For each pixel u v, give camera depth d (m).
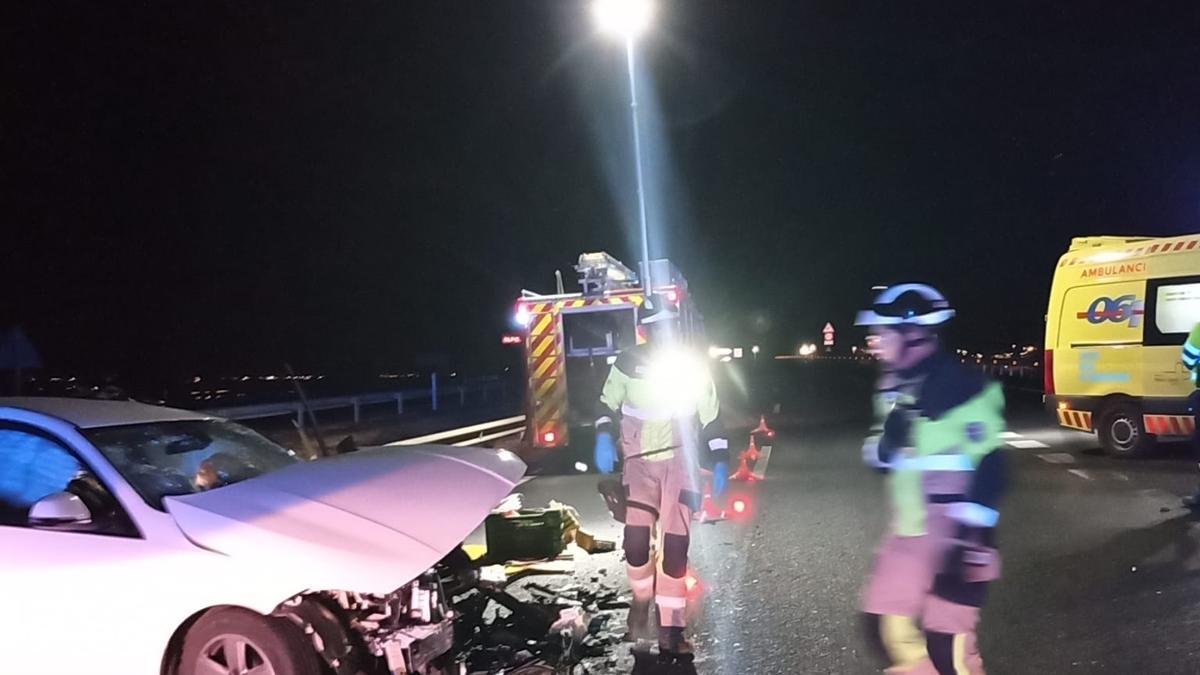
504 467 5.62
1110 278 13.56
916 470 3.89
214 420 5.69
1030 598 6.61
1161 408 12.87
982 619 6.18
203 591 4.12
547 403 15.03
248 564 4.11
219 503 4.45
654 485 5.78
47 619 4.27
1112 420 13.46
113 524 4.43
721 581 7.39
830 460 14.24
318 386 39.84
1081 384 13.82
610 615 6.48
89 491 4.59
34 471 4.82
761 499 10.95
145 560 4.24
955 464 3.81
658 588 5.74
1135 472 12.03
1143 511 9.45
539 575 7.52
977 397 3.82
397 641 4.43
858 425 20.09
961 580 3.79
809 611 6.49
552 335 15.05
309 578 4.03
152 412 5.36
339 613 4.36
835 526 9.27
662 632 5.69
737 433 19.20
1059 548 8.01
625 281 16.30
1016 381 36.12
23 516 4.66
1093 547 8.00
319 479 4.88
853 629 6.07
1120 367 13.34
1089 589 6.77
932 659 3.88
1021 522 9.09
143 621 4.17
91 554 4.31
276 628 4.14
